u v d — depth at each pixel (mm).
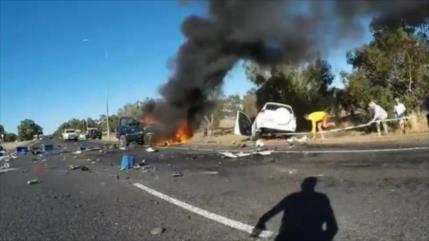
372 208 7059
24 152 33406
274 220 6758
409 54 22891
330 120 30875
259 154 17156
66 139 61844
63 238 6648
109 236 6562
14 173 17266
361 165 11820
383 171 10516
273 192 9016
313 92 30891
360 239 5570
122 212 8148
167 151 23125
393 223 6148
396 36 22609
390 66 23250
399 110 21250
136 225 7082
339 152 15617
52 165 19984
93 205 9047
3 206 9656
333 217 6625
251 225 6586
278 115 24328
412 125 21766
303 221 6559
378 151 14766
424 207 6875
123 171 15078
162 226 6906
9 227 7578
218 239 5996
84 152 28250
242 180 10992
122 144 31875
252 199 8477
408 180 9141
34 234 7008
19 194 11328
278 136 26000
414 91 22891
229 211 7598
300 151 17266
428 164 10938
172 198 9188
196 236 6215
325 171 11312
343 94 28297
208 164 15375
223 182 10906
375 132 23375
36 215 8438
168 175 13055
